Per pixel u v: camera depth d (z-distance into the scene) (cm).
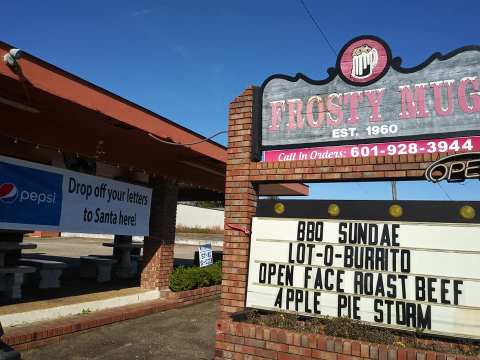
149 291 998
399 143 546
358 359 473
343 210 542
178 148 891
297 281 552
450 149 520
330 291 533
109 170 1059
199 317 915
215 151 986
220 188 1255
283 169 595
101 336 738
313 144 592
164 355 659
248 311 578
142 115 774
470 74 518
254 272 579
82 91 660
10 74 561
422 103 539
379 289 508
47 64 606
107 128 777
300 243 558
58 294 907
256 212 589
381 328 505
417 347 475
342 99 584
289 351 509
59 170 792
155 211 1045
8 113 679
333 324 513
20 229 717
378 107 562
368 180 550
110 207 902
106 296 914
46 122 739
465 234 482
